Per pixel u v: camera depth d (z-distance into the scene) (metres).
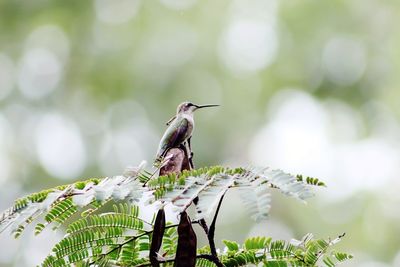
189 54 16.31
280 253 4.41
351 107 16.89
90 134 16.03
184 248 4.16
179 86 16.02
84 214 4.34
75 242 4.32
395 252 14.81
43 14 17.41
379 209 15.18
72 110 16.56
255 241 4.46
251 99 16.61
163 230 4.21
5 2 17.38
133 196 3.73
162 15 16.84
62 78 16.97
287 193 3.44
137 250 4.45
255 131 16.41
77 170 15.54
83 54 16.98
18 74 17.08
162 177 3.77
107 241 4.38
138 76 16.22
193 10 16.89
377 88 16.72
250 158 16.33
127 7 17.09
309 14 17.06
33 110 16.69
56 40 17.33
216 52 16.45
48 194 4.04
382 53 16.81
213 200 3.45
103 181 4.03
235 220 15.08
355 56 16.84
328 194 15.48
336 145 16.64
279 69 16.92
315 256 4.38
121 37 16.75
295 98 17.03
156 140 15.66
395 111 16.53
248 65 16.89
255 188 3.30
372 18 17.02
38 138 16.20
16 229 3.85
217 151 15.84
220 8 16.98
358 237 15.07
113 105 16.27
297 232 15.17
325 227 15.16
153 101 15.94
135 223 4.37
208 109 16.00
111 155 15.73
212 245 4.22
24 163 15.59
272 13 17.27
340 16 16.98
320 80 16.86
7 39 17.38
